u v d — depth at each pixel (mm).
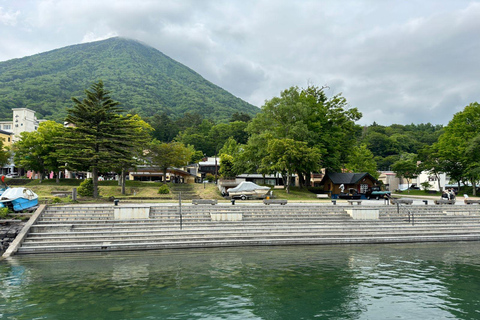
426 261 18812
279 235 23641
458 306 11945
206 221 25188
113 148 40625
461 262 18641
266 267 17219
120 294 12992
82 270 16516
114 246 20969
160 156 58625
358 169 80375
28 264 17719
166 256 19578
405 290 13695
